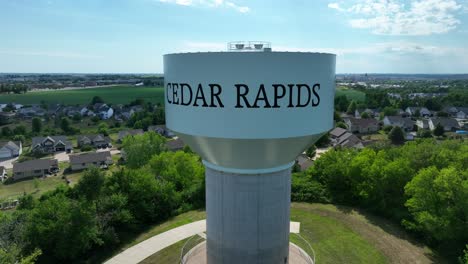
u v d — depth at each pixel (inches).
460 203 778.8
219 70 419.2
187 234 923.4
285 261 563.2
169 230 952.9
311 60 431.8
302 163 1855.3
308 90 437.4
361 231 941.8
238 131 428.5
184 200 1146.0
